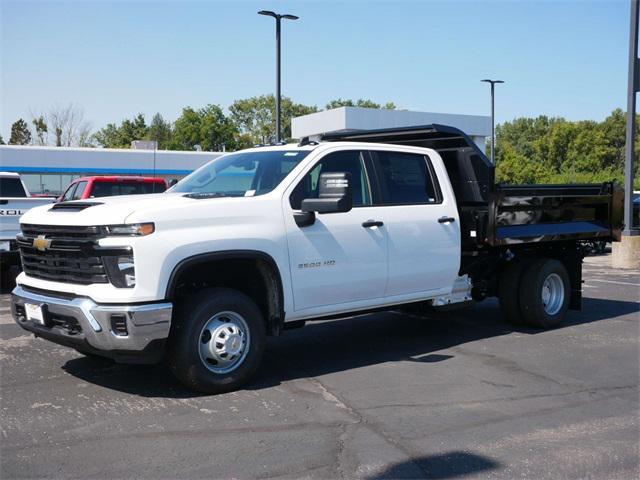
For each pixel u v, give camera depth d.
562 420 5.18
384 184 6.95
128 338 5.15
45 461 4.27
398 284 6.95
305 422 5.03
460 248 7.60
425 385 6.04
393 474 4.17
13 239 11.10
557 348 7.54
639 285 12.95
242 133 90.75
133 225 5.18
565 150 81.50
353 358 7.03
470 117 44.97
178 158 41.81
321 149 6.53
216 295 5.59
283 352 7.29
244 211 5.77
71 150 38.53
